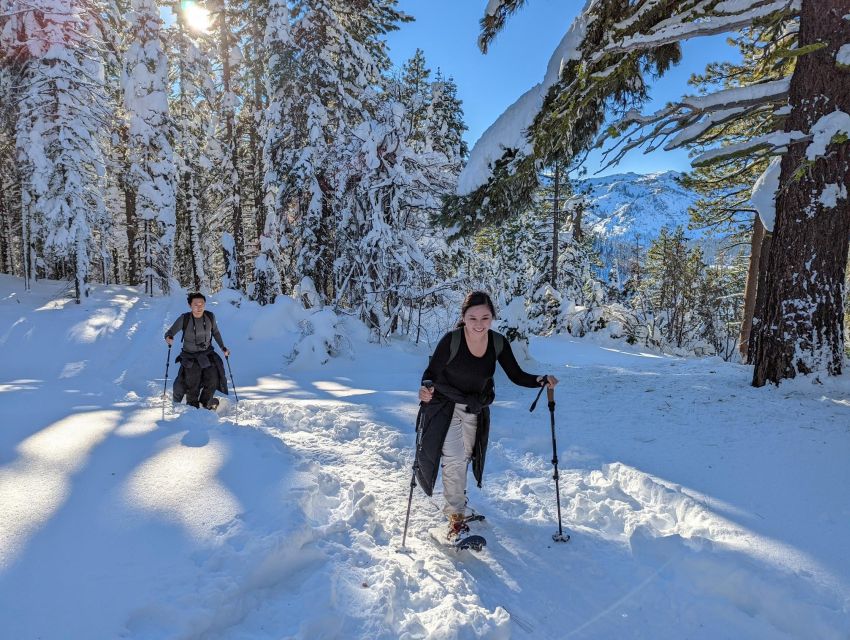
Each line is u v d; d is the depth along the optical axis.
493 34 8.62
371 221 14.29
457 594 2.59
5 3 15.25
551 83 7.89
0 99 16.36
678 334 30.44
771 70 7.23
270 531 2.75
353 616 2.31
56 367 10.37
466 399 3.13
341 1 17.84
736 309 30.50
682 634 2.37
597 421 5.49
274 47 16.02
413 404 6.63
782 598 2.42
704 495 3.57
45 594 2.12
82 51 16.19
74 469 3.40
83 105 15.98
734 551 2.82
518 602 2.62
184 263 30.62
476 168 9.09
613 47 6.84
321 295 15.62
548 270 25.61
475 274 15.55
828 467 3.78
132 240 27.58
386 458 4.64
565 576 2.86
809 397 5.58
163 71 19.50
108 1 18.80
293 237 16.38
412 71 22.45
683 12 6.76
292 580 2.53
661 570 2.84
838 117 5.59
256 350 12.37
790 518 3.18
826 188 5.84
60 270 22.95
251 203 26.45
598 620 2.48
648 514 3.53
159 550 2.54
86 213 16.19
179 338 12.89
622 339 18.64
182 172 23.61
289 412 6.06
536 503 3.81
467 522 3.34
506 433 5.35
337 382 9.10
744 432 4.67
